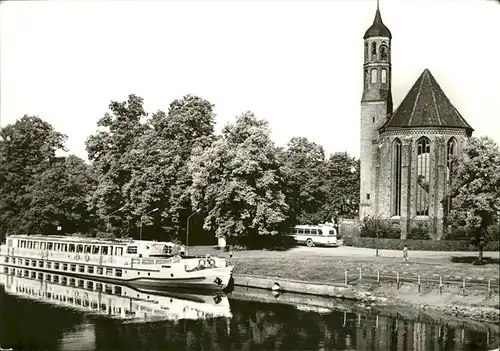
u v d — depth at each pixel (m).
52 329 61.69
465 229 73.25
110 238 94.25
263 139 95.06
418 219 113.00
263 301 71.88
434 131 112.56
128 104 100.94
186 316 65.44
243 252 92.94
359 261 80.38
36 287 85.50
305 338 57.19
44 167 102.12
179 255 85.69
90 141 101.44
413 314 64.25
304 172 113.88
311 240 106.94
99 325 62.41
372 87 122.56
